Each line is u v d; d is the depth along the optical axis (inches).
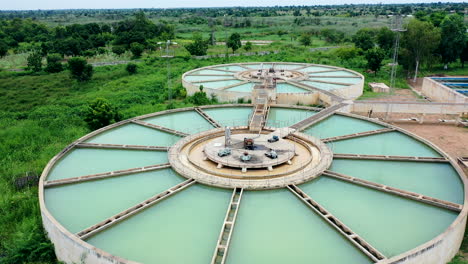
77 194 911.0
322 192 888.9
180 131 1294.3
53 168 1045.8
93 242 731.4
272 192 880.3
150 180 965.2
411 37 2479.1
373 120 1357.0
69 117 1852.9
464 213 751.7
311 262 669.3
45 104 2160.4
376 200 858.1
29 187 1136.2
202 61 3262.8
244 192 880.9
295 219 787.4
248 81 2174.0
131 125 1362.0
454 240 722.8
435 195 884.0
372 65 2568.9
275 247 707.4
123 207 856.3
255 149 1048.8
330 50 3639.3
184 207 837.8
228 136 1067.3
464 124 1595.7
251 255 687.1
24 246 779.4
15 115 1940.2
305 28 5236.2
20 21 6200.8
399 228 764.6
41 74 2992.1
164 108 1845.5
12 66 3390.7
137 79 2689.5
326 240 724.7
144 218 803.4
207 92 1951.3
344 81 2153.1
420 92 2237.9
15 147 1487.5
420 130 1555.1
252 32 5585.6
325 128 1322.6
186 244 724.7
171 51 3907.5
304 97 1833.2
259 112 1392.7
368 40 3474.4
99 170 1028.5
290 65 2736.2
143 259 687.7
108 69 3073.3
